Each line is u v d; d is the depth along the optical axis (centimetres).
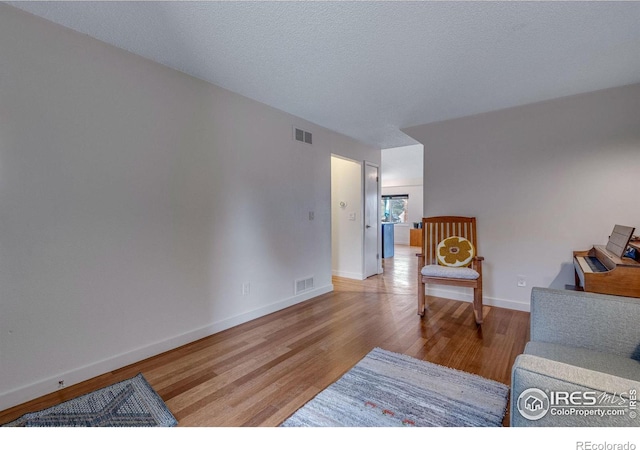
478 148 352
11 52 168
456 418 156
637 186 277
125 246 214
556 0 164
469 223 352
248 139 302
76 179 191
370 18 179
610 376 79
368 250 512
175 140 243
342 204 511
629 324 131
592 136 293
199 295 261
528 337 261
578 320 140
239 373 204
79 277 193
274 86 276
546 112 314
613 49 215
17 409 165
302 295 372
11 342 168
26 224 173
